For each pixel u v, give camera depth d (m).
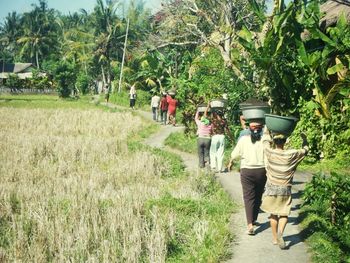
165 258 7.01
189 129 20.56
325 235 7.30
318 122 13.95
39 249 7.27
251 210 7.68
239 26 28.19
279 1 14.76
